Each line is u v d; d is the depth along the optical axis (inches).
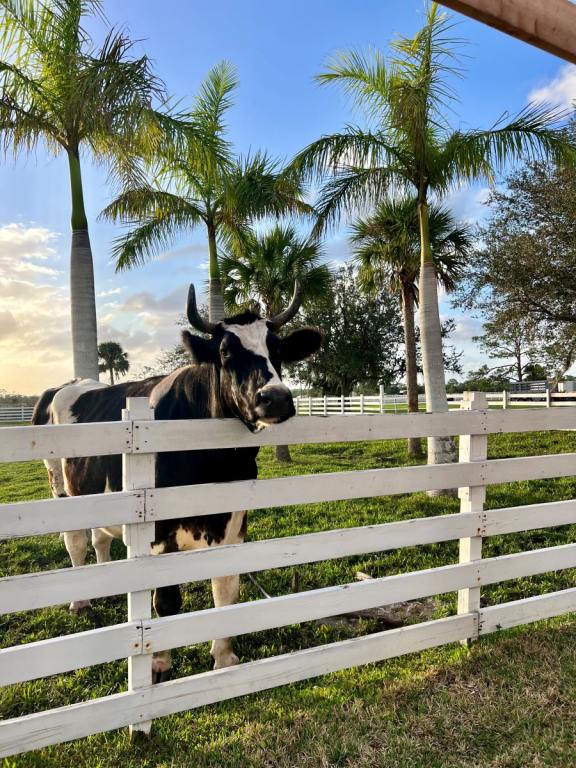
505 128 304.8
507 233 487.2
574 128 405.1
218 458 127.3
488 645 137.1
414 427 128.9
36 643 94.7
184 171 370.0
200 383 134.9
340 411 848.9
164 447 105.8
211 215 408.2
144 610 105.0
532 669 126.0
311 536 118.2
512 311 485.7
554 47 94.7
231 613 110.2
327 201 334.0
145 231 399.5
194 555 107.8
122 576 101.8
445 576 132.9
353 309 960.9
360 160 319.3
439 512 288.0
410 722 108.1
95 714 99.6
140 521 103.7
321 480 119.3
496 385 1155.3
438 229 443.2
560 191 435.5
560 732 103.5
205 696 108.3
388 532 126.5
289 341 135.7
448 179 324.2
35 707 123.0
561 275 448.8
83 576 98.5
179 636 105.8
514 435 560.4
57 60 272.5
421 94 295.7
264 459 511.8
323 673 119.0
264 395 103.3
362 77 314.5
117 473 142.1
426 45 301.7
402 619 164.4
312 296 504.4
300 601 116.5
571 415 149.5
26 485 429.1
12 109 275.7
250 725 108.3
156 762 99.4
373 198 331.9
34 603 94.7
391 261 482.0
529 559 145.0
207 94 379.9
